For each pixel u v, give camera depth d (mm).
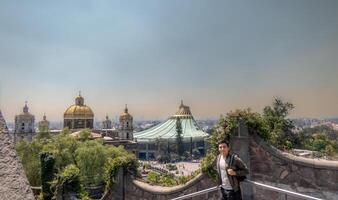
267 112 26125
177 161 152500
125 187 13570
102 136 122875
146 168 99375
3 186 2176
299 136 25000
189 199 11641
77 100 140500
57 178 17797
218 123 11469
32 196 2240
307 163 10023
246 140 10867
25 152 64125
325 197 9695
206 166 11266
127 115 155250
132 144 128750
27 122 133375
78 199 17109
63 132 84938
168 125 179625
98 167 65062
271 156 10633
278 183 10422
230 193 7605
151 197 12727
